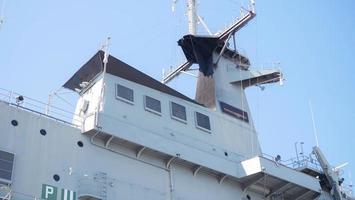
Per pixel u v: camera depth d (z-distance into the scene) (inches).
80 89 1177.4
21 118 966.4
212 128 1254.3
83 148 1010.1
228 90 1391.5
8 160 908.0
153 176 1079.0
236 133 1310.3
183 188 1112.8
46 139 975.0
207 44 1424.7
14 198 881.5
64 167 968.3
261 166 1182.9
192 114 1232.8
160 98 1187.9
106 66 1113.4
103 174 1007.0
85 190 954.1
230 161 1214.3
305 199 1306.6
